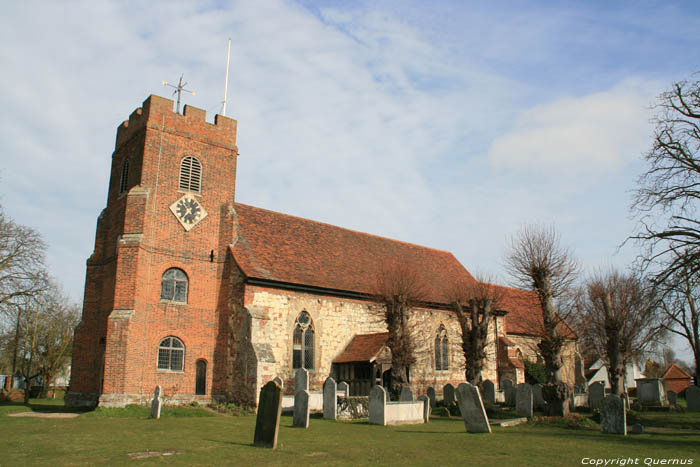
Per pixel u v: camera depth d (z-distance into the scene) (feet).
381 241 155.33
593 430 76.02
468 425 70.13
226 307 106.83
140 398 94.99
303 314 110.73
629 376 235.20
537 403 113.50
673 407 120.47
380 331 124.26
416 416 83.61
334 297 116.37
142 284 98.99
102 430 67.92
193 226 108.78
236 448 52.16
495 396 122.62
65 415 90.33
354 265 131.95
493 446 55.42
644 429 77.05
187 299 105.19
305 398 74.69
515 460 46.42
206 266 108.88
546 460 46.60
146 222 101.86
